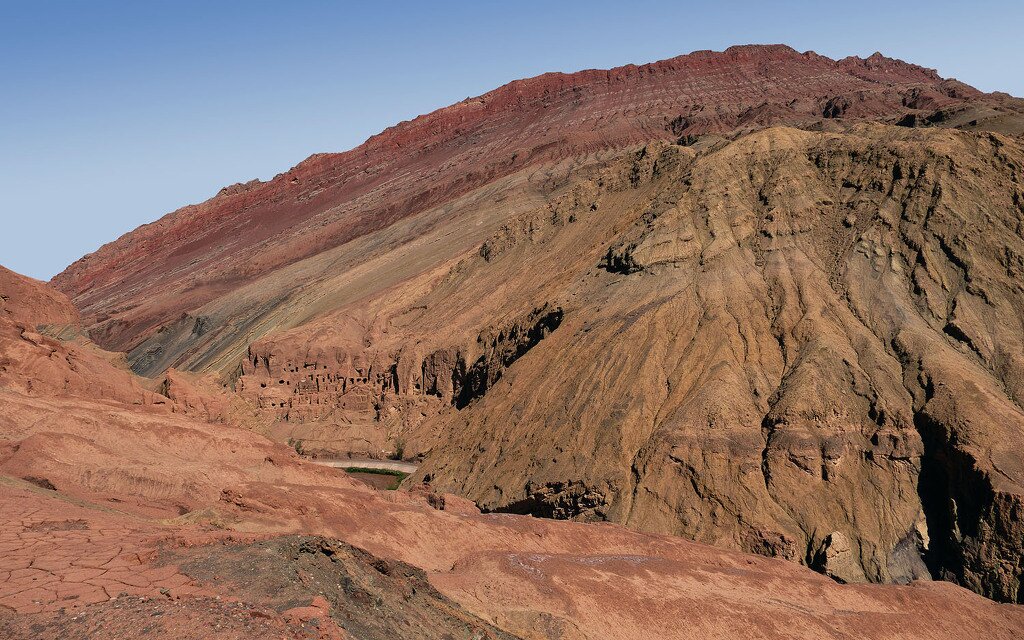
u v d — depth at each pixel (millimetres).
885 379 64375
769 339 71562
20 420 47844
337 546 30391
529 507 65500
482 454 74062
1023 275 70125
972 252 72375
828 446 60344
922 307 70938
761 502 58875
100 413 52875
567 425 69312
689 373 69062
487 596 38969
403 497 55500
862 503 58188
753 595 44906
